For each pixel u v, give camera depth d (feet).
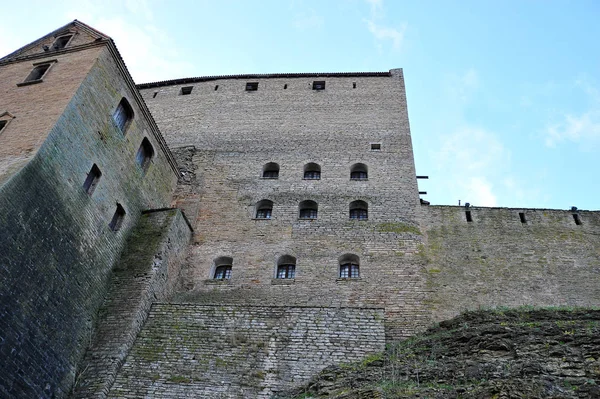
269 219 108.06
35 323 67.31
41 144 74.54
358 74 149.79
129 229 92.73
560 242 101.04
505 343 70.18
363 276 95.09
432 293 92.02
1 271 63.52
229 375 73.20
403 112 135.33
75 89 84.23
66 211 76.54
